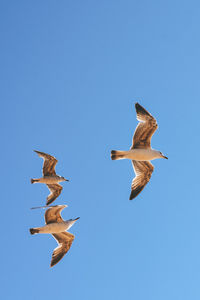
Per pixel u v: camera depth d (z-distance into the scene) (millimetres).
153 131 18641
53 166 24312
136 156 18562
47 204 24125
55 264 21625
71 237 21797
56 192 24594
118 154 18625
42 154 23938
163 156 18719
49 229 20453
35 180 23906
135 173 19938
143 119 18516
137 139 18828
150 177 19938
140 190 19906
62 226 20578
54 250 21859
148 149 18750
